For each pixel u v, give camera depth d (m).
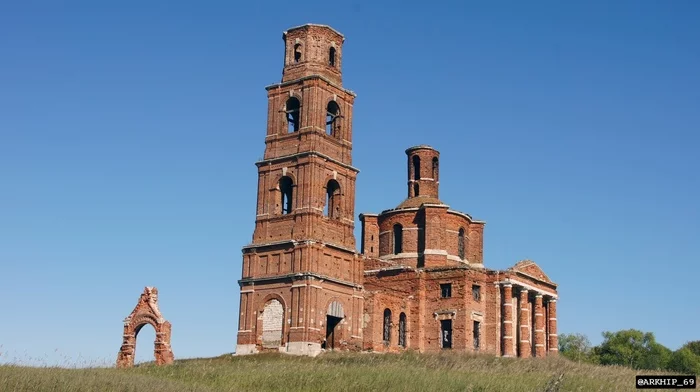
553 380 46.53
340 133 77.25
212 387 44.53
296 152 74.62
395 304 78.25
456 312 78.06
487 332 80.06
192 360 67.00
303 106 75.38
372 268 84.38
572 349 125.62
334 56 78.62
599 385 46.28
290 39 78.38
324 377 48.62
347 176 76.94
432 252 84.81
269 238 74.31
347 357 65.06
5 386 35.78
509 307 79.94
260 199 75.81
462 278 78.44
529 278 84.56
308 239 71.38
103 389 38.22
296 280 71.12
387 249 88.12
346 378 48.38
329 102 77.44
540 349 84.38
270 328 72.06
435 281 80.06
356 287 75.38
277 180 75.31
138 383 41.19
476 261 90.31
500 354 79.31
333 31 78.62
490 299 80.75
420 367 53.91
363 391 45.50
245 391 44.88
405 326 79.56
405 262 85.94
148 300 68.25
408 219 87.38
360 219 91.56
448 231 87.00
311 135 74.12
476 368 55.84
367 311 75.62
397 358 63.72
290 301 71.19
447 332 79.44
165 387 41.34
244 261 75.00
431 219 85.75
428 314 79.75
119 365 63.44
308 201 72.69
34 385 36.84
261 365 55.31
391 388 45.53
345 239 75.50
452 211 87.31
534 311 85.81
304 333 69.44
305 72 76.50
